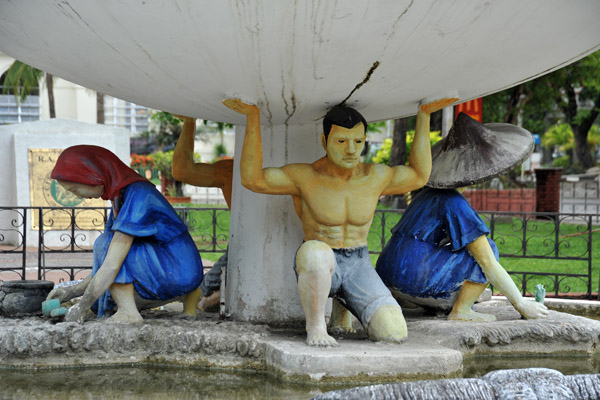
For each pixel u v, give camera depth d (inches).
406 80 144.1
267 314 176.9
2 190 479.8
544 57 144.1
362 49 126.3
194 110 171.2
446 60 134.9
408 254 177.6
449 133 180.1
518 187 940.6
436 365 132.6
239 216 183.5
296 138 180.5
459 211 173.9
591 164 1305.4
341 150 149.5
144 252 161.8
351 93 149.9
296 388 131.0
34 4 119.8
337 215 153.1
